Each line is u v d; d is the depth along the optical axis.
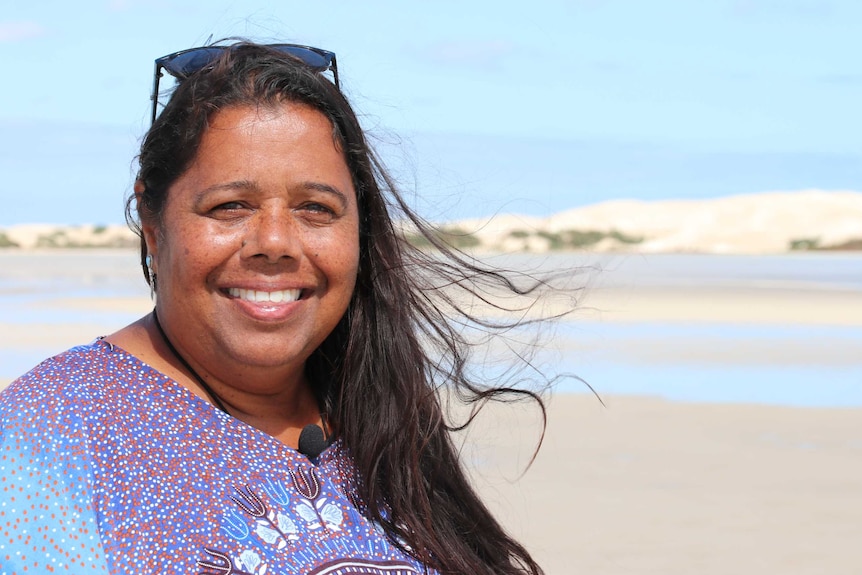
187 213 2.38
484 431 9.78
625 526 7.11
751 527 7.15
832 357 16.34
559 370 13.77
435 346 3.17
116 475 2.16
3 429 2.10
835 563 6.46
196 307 2.40
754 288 37.22
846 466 9.02
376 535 2.50
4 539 2.02
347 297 2.56
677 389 12.91
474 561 2.76
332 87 2.54
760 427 10.67
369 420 2.70
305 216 2.46
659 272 53.47
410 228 3.03
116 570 2.09
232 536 2.23
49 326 20.64
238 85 2.40
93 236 143.00
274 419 2.60
